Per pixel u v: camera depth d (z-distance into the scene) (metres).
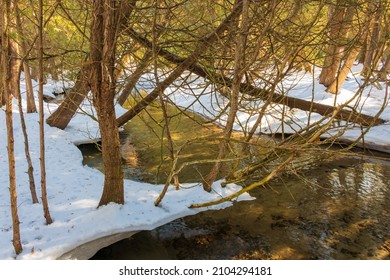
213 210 4.77
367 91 11.64
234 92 4.08
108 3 3.42
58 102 12.77
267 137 8.78
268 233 4.29
